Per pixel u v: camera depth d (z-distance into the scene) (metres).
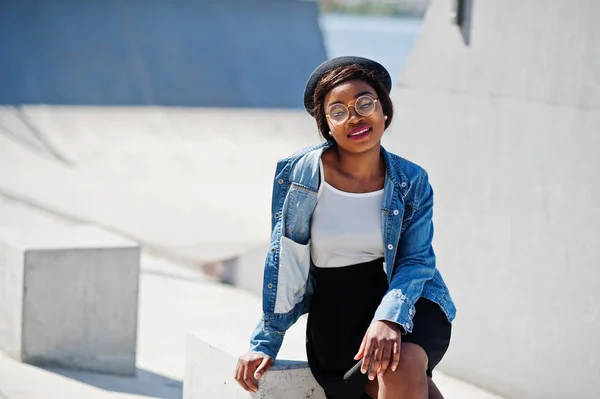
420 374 3.42
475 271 5.81
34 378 5.89
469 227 5.85
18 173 14.94
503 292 5.61
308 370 3.92
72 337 6.30
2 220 12.05
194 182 15.34
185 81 20.08
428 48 6.12
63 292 6.25
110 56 20.11
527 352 5.45
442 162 6.04
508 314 5.57
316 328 3.77
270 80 21.05
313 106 3.76
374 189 3.68
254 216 13.39
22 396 5.45
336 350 3.69
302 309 3.89
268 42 22.03
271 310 3.79
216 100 19.88
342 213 3.66
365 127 3.56
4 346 6.39
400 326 3.46
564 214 5.18
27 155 15.95
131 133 17.66
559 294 5.22
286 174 3.76
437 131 6.07
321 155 3.74
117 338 6.45
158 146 17.23
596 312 5.00
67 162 15.89
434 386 3.59
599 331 4.98
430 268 3.64
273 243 3.77
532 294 5.40
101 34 20.50
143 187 14.79
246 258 9.85
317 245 3.69
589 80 5.01
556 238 5.23
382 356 3.35
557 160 5.22
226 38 21.70
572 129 5.12
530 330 5.42
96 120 17.94
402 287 3.52
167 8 21.66
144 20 21.20
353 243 3.66
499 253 5.63
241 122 19.06
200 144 17.61
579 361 5.11
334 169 3.70
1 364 6.10
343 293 3.70
